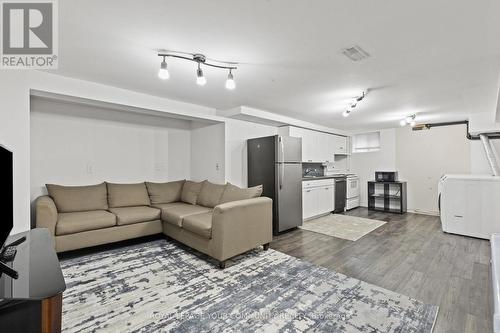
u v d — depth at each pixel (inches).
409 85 115.0
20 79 96.3
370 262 109.0
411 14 60.9
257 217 118.5
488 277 93.5
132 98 127.7
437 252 121.5
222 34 71.4
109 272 97.7
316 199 199.9
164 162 183.2
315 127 219.5
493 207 140.6
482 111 168.4
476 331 62.7
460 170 200.8
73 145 141.6
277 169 158.1
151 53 84.0
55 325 38.3
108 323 66.1
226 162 168.4
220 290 83.6
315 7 58.6
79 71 100.6
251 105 156.3
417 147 223.5
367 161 257.0
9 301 34.0
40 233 68.3
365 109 164.2
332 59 87.7
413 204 225.1
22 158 96.0
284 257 115.2
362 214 218.1
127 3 57.2
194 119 161.9
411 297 79.2
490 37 71.5
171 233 133.8
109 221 122.3
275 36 72.5
